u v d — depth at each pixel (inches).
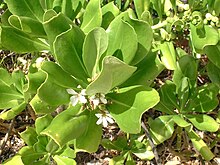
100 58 11.9
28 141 15.4
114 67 10.4
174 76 15.3
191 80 15.4
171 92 15.5
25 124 20.7
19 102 15.4
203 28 13.7
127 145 17.2
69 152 15.2
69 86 12.1
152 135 15.2
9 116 14.8
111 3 13.7
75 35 11.6
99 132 12.1
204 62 19.1
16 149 20.9
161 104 15.5
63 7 13.5
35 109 12.4
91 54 11.5
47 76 11.5
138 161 20.4
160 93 15.5
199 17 13.7
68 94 12.1
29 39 13.8
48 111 12.6
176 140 20.5
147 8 14.2
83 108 12.3
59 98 12.0
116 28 11.8
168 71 20.3
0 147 19.2
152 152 16.9
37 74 12.1
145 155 17.0
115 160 17.1
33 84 12.0
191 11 14.4
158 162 16.0
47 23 11.5
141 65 12.5
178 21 14.0
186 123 14.3
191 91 15.5
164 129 15.1
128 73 10.9
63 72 12.1
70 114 11.9
